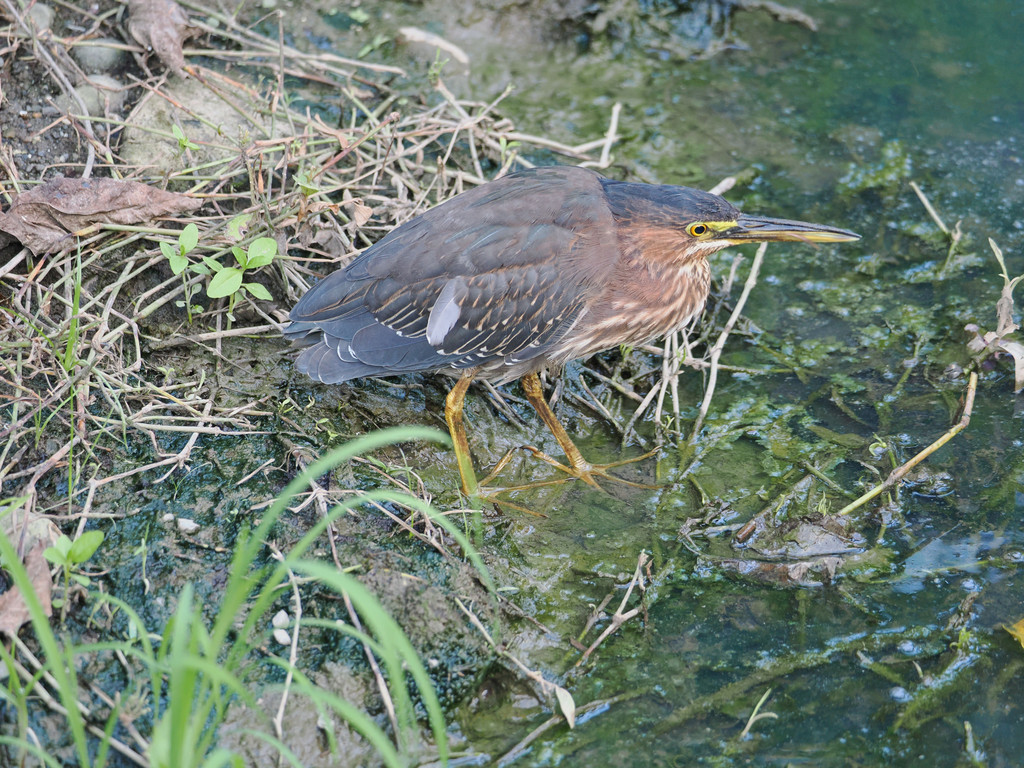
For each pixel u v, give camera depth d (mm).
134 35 12438
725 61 14852
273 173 11211
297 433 9609
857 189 13180
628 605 8844
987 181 13297
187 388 9852
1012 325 10945
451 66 14062
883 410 10789
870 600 8945
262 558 8500
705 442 10500
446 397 10523
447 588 8461
